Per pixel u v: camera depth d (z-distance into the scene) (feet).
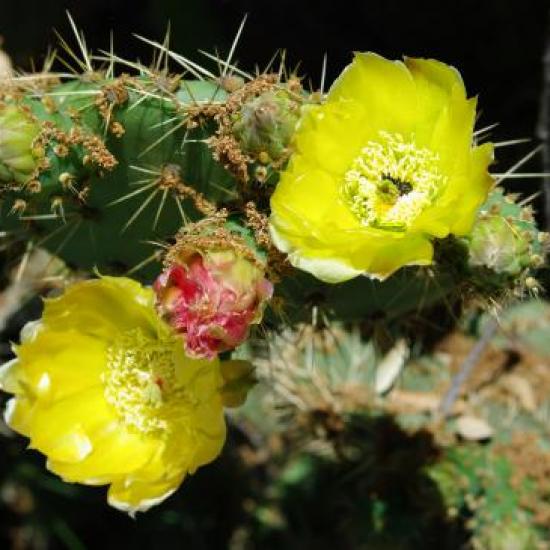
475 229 2.07
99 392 2.19
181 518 3.08
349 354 2.82
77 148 2.19
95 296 2.14
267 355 2.49
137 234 2.28
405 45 3.24
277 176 2.12
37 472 3.14
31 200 2.21
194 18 3.13
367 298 2.25
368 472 2.70
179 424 2.15
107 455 2.16
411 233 2.02
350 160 2.11
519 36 3.18
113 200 2.24
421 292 2.24
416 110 2.10
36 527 3.23
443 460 2.66
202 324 1.98
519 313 2.97
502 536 2.63
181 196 2.20
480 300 2.15
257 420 2.95
